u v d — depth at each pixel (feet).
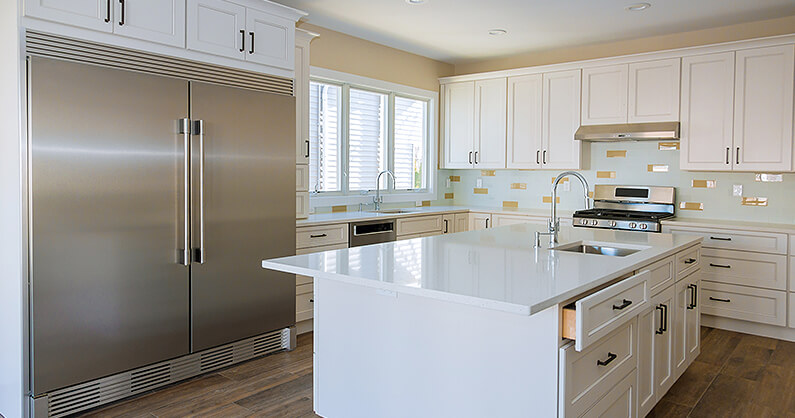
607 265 7.10
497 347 6.12
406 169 18.45
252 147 10.64
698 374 10.61
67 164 8.05
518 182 18.74
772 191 14.07
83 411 8.48
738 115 13.44
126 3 8.71
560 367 5.64
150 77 8.96
